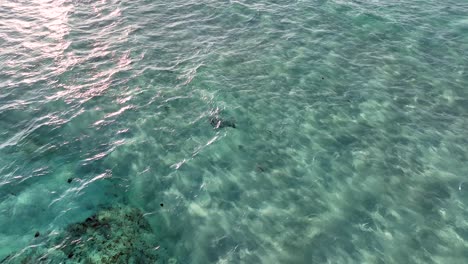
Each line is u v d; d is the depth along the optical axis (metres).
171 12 23.55
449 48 20.58
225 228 11.65
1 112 15.49
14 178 12.91
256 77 18.19
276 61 19.28
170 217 11.97
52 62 18.59
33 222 11.52
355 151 14.31
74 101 16.30
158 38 20.89
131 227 11.59
